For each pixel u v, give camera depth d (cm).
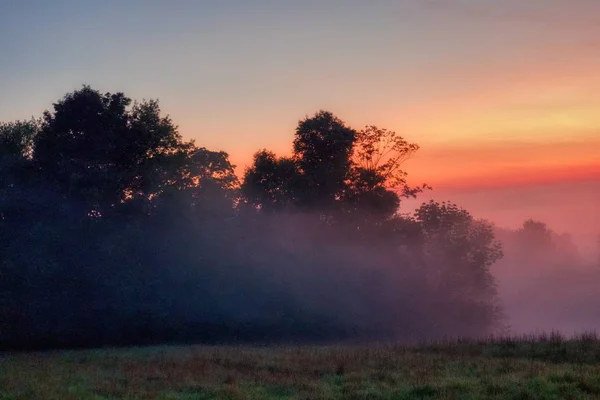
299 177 5059
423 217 5184
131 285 3547
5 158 3747
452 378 1554
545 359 1962
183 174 4375
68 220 3509
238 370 1866
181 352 2603
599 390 1366
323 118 5216
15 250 3319
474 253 5194
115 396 1443
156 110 4169
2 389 1520
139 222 3688
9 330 3281
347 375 1675
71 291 3422
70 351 2966
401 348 2331
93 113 3844
